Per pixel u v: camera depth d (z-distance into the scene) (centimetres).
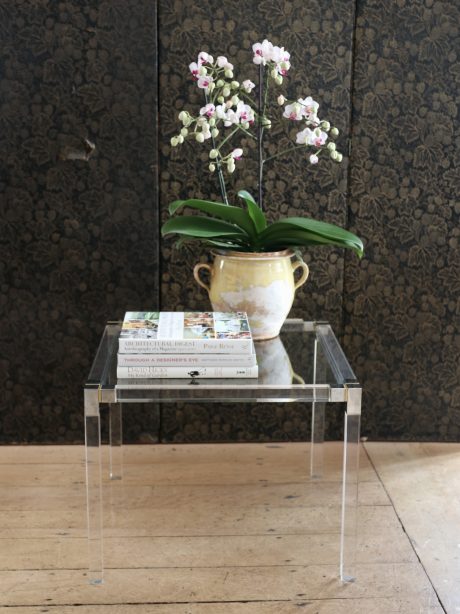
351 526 191
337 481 241
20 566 198
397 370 261
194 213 248
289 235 214
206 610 183
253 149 243
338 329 258
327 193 247
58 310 252
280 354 207
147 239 248
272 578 195
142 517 220
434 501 229
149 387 184
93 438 185
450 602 186
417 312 257
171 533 213
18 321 252
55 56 234
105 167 242
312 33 236
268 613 182
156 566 199
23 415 260
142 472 246
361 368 262
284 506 227
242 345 188
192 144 242
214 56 237
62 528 213
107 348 209
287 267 215
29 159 240
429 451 261
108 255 248
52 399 259
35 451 258
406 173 246
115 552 204
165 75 237
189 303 254
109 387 184
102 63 235
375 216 249
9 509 222
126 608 183
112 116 239
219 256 214
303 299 256
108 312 253
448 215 249
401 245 251
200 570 197
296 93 240
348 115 242
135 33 234
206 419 263
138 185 244
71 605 184
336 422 265
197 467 249
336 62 238
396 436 265
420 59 238
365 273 254
